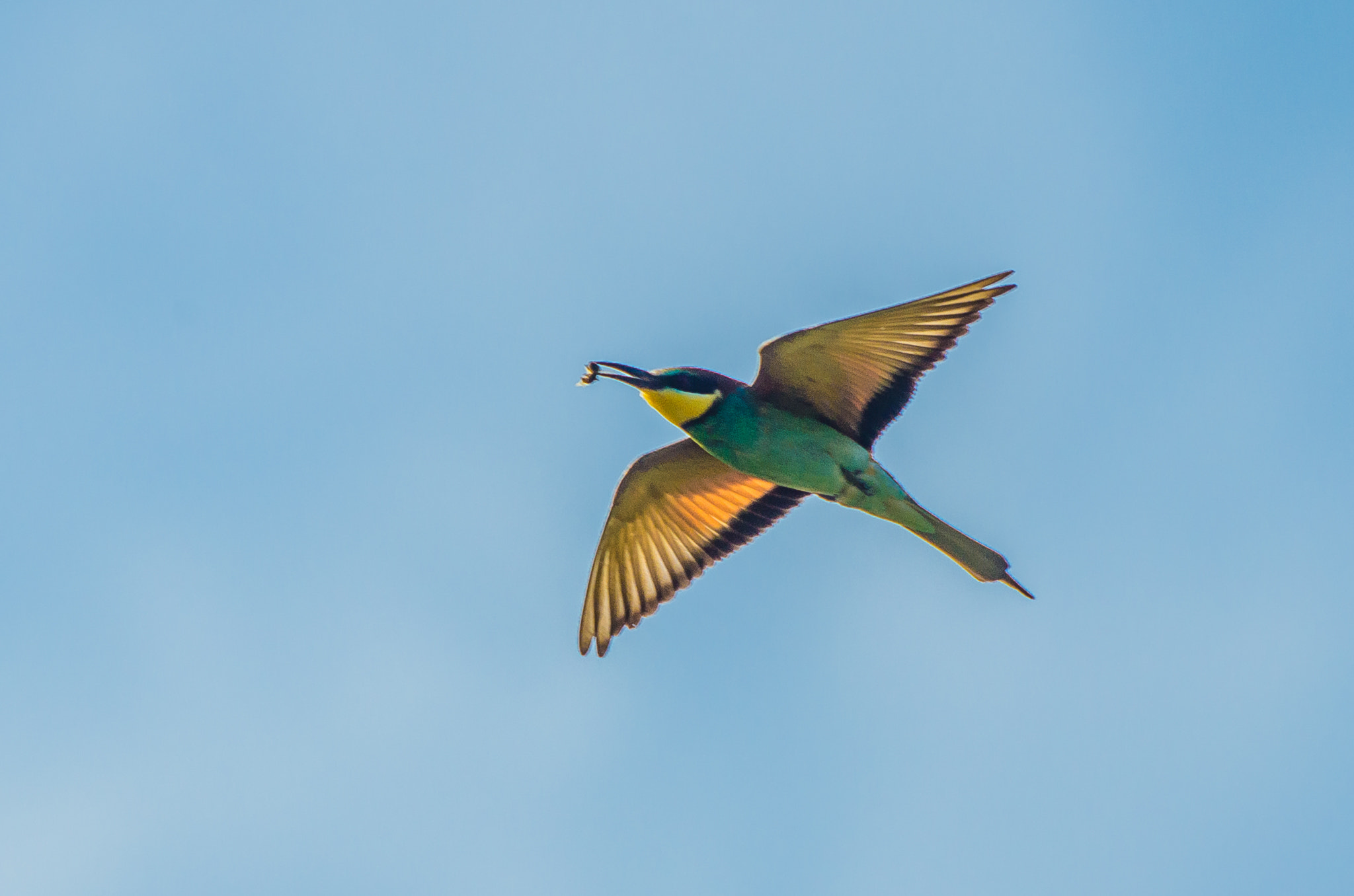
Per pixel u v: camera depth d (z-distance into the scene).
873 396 11.27
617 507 12.41
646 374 11.34
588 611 12.78
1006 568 11.63
